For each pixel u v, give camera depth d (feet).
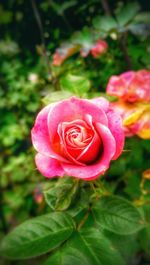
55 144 0.93
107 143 0.90
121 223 0.91
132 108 1.34
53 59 1.88
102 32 1.74
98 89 1.99
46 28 2.43
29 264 2.01
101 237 0.89
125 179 1.54
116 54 2.01
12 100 3.32
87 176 0.87
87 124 0.93
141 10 3.01
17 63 3.47
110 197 0.96
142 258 1.09
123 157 1.58
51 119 0.93
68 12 2.41
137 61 1.98
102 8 2.31
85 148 0.91
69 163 0.91
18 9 3.23
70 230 0.89
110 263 0.83
